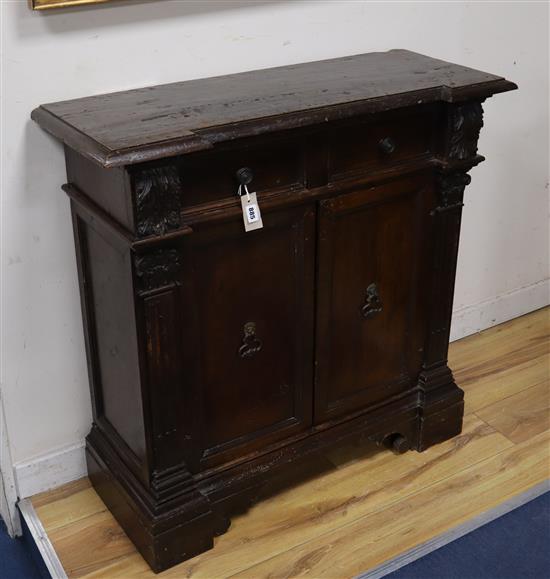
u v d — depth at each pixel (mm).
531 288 3107
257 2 2117
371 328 2236
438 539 2121
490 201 2838
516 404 2635
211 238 1855
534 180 2904
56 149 1987
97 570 2045
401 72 2121
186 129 1699
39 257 2072
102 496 2254
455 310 2943
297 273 2031
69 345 2203
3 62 1852
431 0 2410
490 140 2729
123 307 1876
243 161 1827
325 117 1824
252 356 2049
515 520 2186
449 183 2158
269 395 2129
